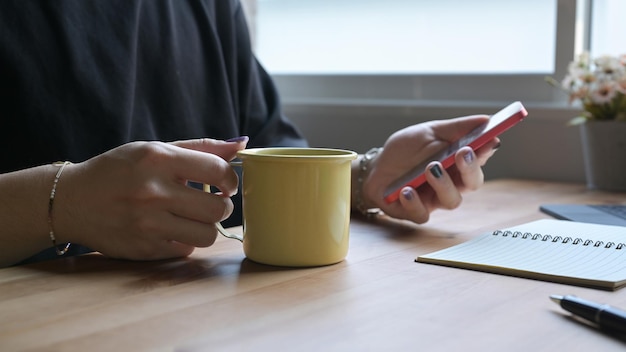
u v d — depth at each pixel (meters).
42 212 0.73
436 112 1.65
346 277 0.67
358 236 0.89
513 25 1.66
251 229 0.73
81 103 1.07
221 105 1.29
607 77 1.34
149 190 0.72
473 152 0.94
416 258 0.74
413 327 0.52
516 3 1.65
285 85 1.96
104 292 0.62
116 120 1.10
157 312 0.56
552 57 1.62
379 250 0.80
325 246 0.71
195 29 1.28
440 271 0.70
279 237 0.71
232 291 0.62
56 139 1.05
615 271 0.67
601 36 1.66
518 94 1.67
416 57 1.79
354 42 1.87
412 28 1.79
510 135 1.61
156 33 1.21
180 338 0.50
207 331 0.51
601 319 0.52
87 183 0.73
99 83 1.09
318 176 0.70
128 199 0.72
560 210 1.05
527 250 0.76
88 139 1.08
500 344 0.49
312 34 1.93
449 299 0.60
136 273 0.69
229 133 1.30
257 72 1.43
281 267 0.71
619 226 0.90
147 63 1.20
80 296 0.60
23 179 0.75
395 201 0.99
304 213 0.70
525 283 0.65
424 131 1.04
